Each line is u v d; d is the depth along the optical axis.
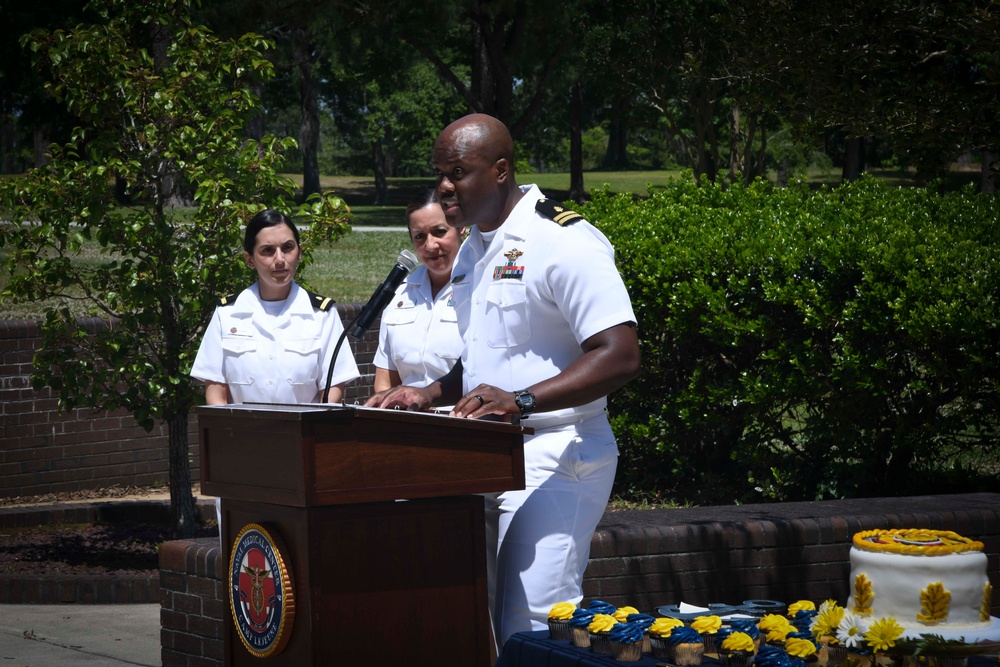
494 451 3.10
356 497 2.91
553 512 3.57
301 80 40.47
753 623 2.96
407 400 3.59
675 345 8.32
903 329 7.34
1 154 63.91
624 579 5.47
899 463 7.95
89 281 7.53
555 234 3.53
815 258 7.69
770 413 8.09
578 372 3.31
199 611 5.21
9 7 30.80
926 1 5.85
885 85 6.09
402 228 28.70
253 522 3.13
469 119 3.63
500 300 3.62
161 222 7.24
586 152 87.00
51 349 7.45
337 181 63.22
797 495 8.06
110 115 7.37
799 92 6.22
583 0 27.77
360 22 26.97
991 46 5.73
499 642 3.62
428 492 3.00
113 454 10.05
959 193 8.85
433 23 27.41
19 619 6.61
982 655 2.48
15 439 9.59
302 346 5.21
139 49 7.50
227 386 5.30
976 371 7.21
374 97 53.31
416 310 4.94
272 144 7.47
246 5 25.16
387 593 3.03
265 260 5.17
